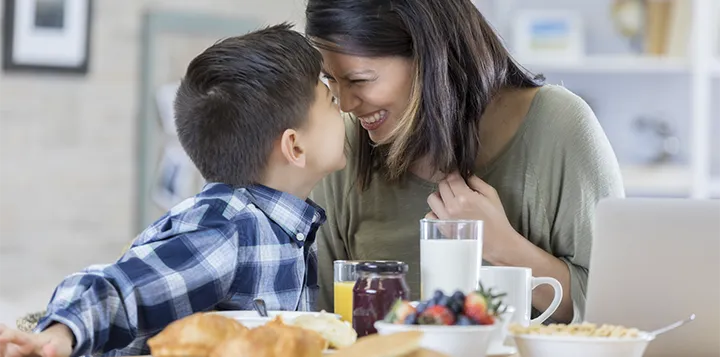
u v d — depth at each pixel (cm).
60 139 434
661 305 151
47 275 434
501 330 137
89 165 439
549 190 208
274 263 175
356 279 151
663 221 152
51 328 137
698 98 464
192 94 185
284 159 184
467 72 200
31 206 431
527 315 155
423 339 123
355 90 195
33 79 430
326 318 136
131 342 153
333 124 189
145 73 445
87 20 436
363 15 188
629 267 152
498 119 211
